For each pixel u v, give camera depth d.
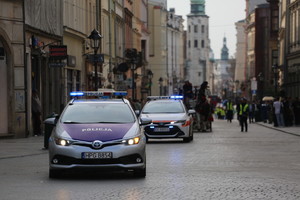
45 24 40.75
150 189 14.83
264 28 123.62
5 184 15.80
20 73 35.34
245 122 45.09
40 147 28.11
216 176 17.31
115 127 16.81
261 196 13.76
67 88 47.91
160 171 18.55
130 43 89.06
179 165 20.28
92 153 16.03
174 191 14.51
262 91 94.62
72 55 49.09
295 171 18.55
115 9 72.00
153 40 144.00
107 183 15.91
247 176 17.30
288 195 13.88
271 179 16.62
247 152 25.53
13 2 34.81
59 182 16.12
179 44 185.75
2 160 22.30
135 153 16.33
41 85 40.56
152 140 34.28
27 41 36.66
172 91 160.25
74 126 16.92
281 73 82.44
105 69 64.75
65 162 16.20
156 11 144.00
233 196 13.77
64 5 46.75
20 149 26.97
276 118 52.28
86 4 55.84
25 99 35.72
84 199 13.38
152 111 32.88
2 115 34.69
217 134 40.78
